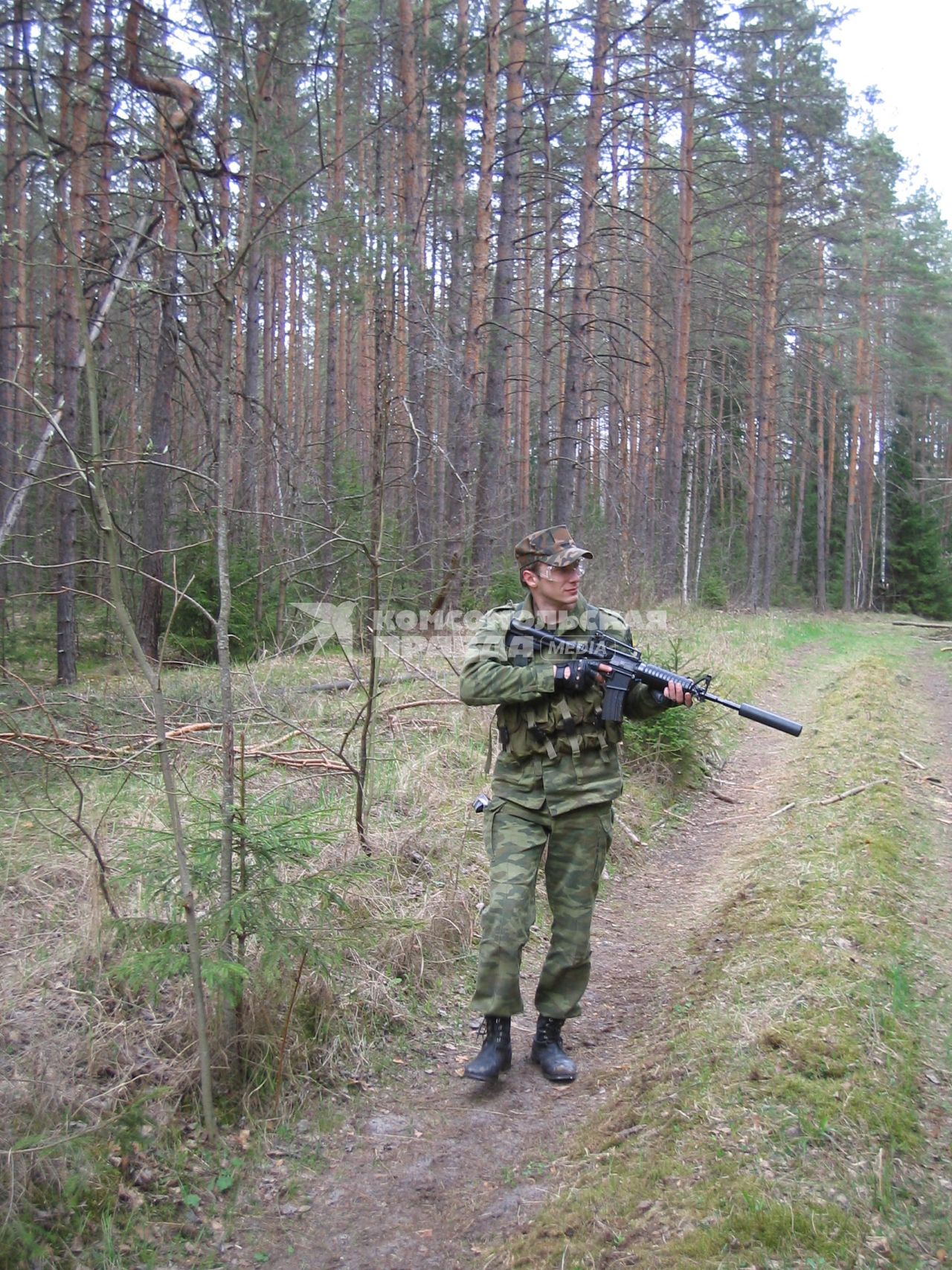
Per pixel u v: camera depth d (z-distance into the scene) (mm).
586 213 14188
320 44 4156
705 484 34594
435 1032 4184
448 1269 2762
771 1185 2680
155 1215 2969
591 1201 2812
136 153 4520
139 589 11039
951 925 4699
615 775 3783
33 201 11148
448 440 13266
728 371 32250
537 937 5117
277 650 8016
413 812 6238
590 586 13828
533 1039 4129
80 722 6938
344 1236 2939
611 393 14953
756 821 7285
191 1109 3406
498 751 7742
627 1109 3340
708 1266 2402
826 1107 3014
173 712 7344
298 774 6652
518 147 13094
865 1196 2650
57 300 8648
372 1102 3664
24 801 5125
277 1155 3311
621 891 6062
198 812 5430
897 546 43625
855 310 31875
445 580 8922
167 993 3826
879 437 44375
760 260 26828
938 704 11898
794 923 4559
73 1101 3152
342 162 15477
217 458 3523
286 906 3463
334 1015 3920
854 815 6379
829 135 21078
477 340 12625
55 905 4508
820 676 14617
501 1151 3320
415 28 15055
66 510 10234
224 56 3852
